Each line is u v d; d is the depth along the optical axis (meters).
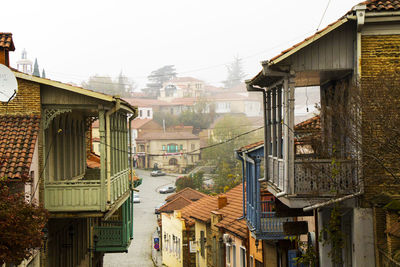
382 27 15.79
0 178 14.46
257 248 25.77
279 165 17.72
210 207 38.94
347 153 15.48
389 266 14.70
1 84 17.48
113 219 27.44
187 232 41.81
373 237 15.70
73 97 19.03
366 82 15.73
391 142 13.52
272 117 19.17
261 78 18.95
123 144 23.81
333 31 16.17
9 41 19.86
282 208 20.03
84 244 25.48
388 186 15.48
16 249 12.77
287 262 23.34
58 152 21.03
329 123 15.67
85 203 18.84
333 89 17.97
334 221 16.00
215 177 72.50
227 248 31.56
